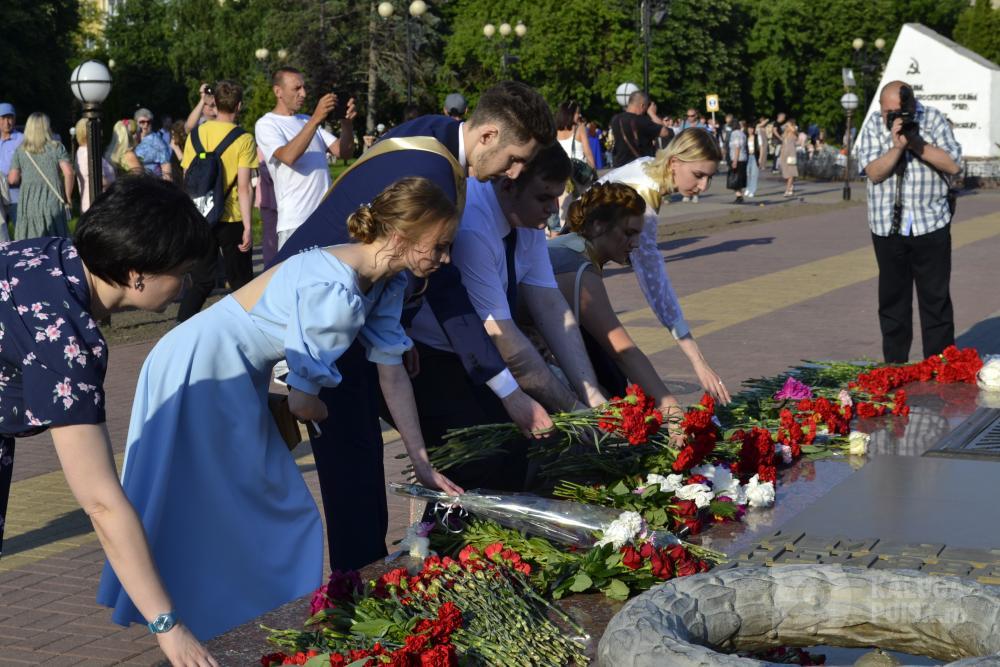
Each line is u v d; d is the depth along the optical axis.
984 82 28.66
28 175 11.52
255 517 3.22
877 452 4.12
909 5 60.19
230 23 65.69
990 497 3.51
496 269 3.72
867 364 5.53
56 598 4.50
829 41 60.06
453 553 3.11
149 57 66.88
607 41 56.22
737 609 2.44
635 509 3.21
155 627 2.42
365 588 2.72
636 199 4.14
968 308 10.95
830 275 13.50
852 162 32.78
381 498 3.73
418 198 3.04
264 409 3.26
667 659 2.11
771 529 3.23
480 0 58.66
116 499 2.44
